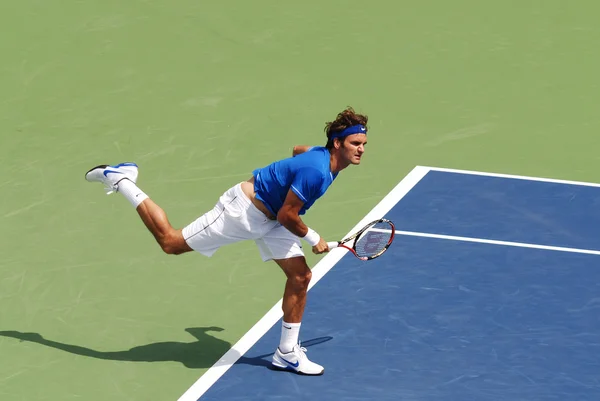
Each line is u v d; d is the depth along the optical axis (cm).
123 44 5659
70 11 5903
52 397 3269
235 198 3353
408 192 4491
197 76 5412
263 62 5531
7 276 3922
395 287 3822
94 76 5403
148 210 3450
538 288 3822
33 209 4369
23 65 5472
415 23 5888
